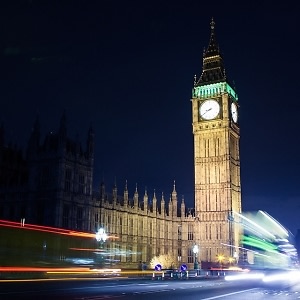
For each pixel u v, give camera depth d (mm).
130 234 127000
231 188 143750
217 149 146250
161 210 143625
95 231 111188
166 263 126000
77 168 106938
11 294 35219
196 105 152000
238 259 142250
